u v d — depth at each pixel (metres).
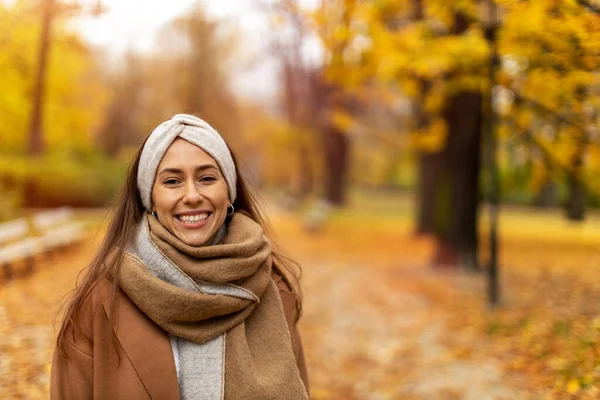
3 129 9.59
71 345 1.67
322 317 7.40
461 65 6.90
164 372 1.65
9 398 3.39
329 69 7.44
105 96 13.80
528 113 7.35
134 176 1.87
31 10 7.49
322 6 6.96
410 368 5.22
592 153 7.32
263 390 1.70
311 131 25.38
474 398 4.18
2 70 8.17
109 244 1.80
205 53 21.95
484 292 8.09
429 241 15.65
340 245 14.69
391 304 8.03
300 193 32.72
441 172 10.22
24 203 12.60
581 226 19.05
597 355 4.05
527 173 9.91
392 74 7.46
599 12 4.08
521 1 4.59
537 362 4.57
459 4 6.38
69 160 15.59
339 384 4.92
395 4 7.30
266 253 1.81
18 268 7.34
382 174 38.69
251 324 1.83
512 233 16.41
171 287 1.64
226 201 1.79
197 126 1.79
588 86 5.68
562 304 6.52
